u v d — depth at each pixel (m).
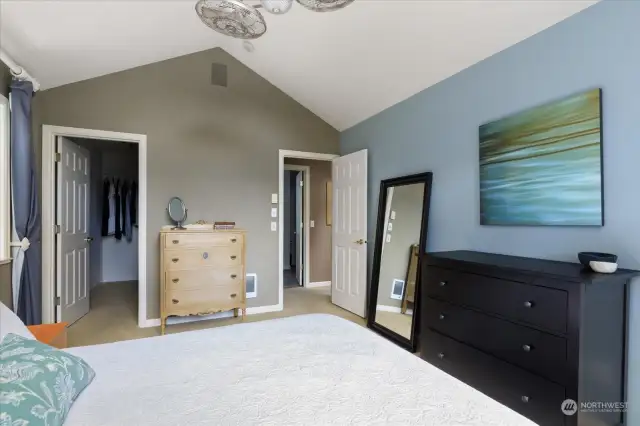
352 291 4.09
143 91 3.56
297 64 3.56
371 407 1.00
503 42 2.34
